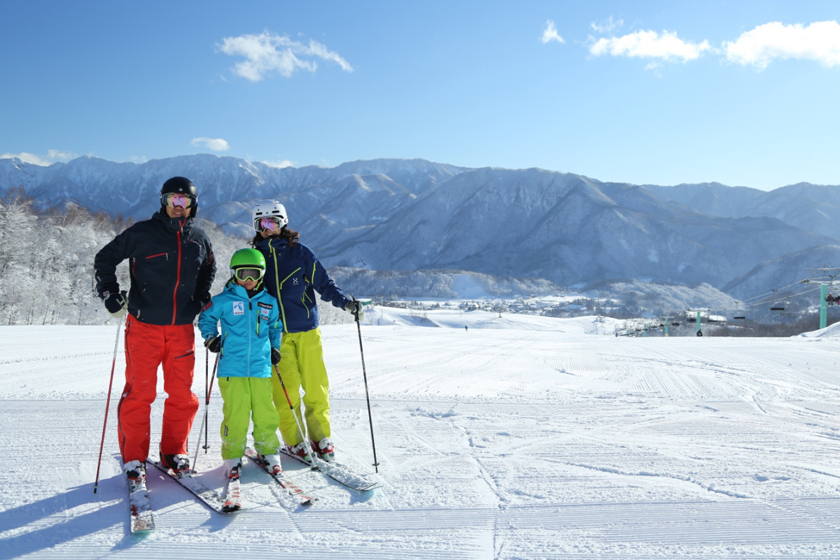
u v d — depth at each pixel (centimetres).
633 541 244
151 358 321
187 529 255
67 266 3869
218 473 335
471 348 1490
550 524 263
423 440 428
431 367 1007
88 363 921
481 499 297
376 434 447
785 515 274
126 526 259
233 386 323
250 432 431
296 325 365
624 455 385
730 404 600
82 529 254
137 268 317
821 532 254
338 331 2233
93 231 4150
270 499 294
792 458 376
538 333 2605
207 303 332
